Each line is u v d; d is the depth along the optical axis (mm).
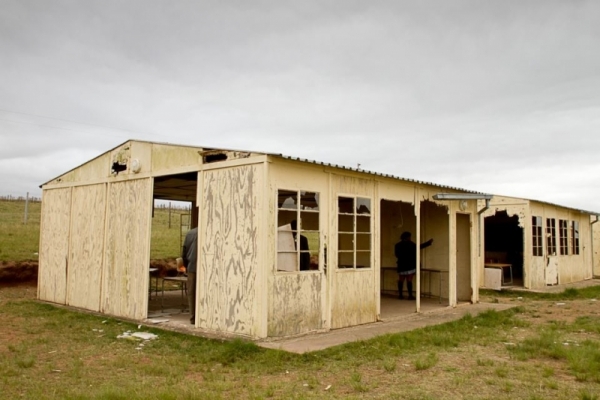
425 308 12781
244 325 8734
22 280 16391
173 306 12555
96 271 12039
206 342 8477
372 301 10719
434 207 14859
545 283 18906
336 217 9938
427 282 14969
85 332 9570
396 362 7352
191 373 6918
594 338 9164
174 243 23172
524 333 9750
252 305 8633
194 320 10031
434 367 7078
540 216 18938
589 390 5992
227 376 6727
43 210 14133
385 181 11211
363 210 10664
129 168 11453
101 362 7457
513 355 7742
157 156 10781
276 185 8812
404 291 15656
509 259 21594
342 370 6922
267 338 8461
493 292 17312
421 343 8672
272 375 6750
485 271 17938
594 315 12109
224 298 9109
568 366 7113
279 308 8727
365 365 7184
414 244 14172
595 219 24406
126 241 11305
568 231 21750
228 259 9102
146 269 10734
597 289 18359
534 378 6516
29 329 9820
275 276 8680
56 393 5891
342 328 9852
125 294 11117
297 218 9188
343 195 10125
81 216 12734
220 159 9469
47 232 13883
